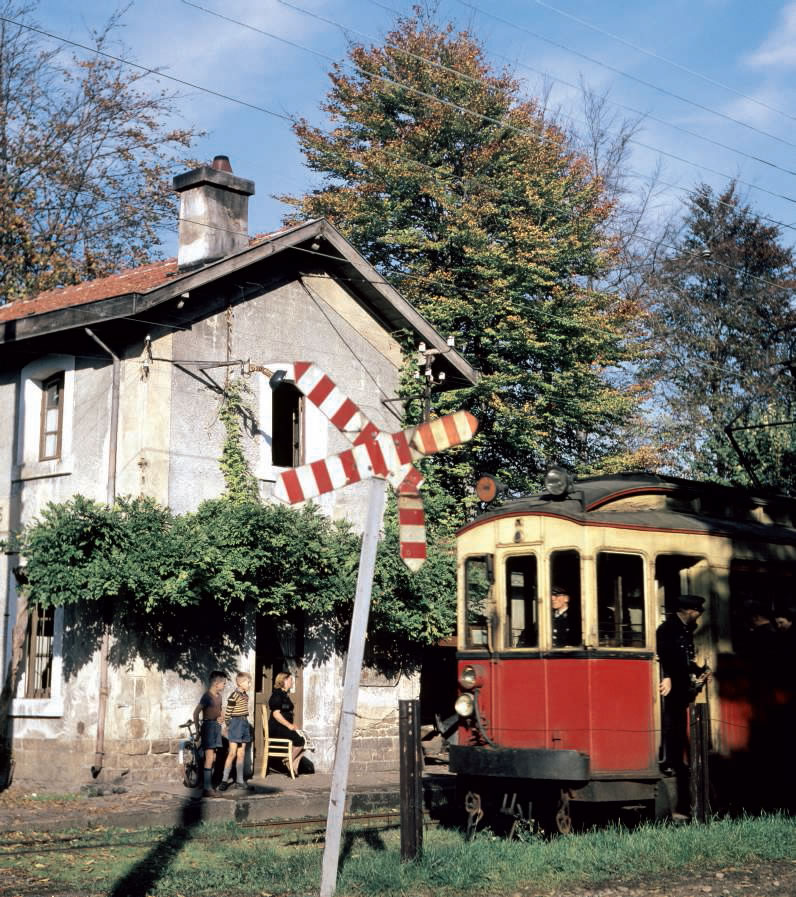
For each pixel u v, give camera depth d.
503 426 28.86
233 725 15.84
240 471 18.06
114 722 16.38
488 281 29.25
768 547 13.33
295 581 17.22
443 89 31.70
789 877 9.12
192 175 19.23
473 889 8.93
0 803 14.66
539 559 12.01
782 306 41.25
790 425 29.28
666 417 38.56
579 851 9.95
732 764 12.48
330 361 20.00
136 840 12.30
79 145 34.09
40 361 18.84
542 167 31.75
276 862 10.87
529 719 11.85
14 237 32.88
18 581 18.50
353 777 18.28
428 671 22.75
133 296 16.72
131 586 15.28
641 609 11.97
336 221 30.83
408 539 8.69
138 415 17.20
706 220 43.66
